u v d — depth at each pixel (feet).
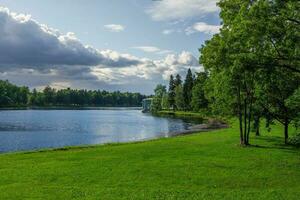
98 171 82.99
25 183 71.51
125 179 75.36
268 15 84.58
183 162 95.66
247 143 133.28
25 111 627.87
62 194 63.31
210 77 167.94
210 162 96.07
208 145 135.23
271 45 89.45
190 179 76.38
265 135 171.94
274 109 135.95
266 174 82.12
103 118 463.42
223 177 78.59
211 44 131.95
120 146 137.49
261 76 102.53
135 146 134.72
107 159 100.32
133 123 365.61
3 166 90.02
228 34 121.90
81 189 66.85
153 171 83.56
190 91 560.20
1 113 522.47
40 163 94.32
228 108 156.35
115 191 65.51
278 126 220.02
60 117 459.32
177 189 67.67
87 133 257.75
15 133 246.06
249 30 87.15
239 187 70.79
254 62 91.86
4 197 61.36
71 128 297.94
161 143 145.48
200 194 64.03
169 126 323.16
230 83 131.23
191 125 333.01
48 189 66.69
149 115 559.38
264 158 103.45
